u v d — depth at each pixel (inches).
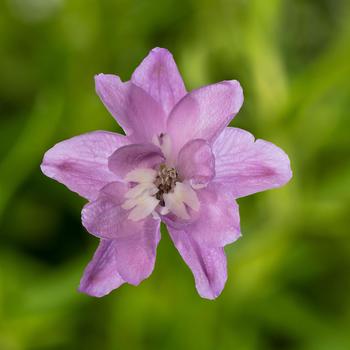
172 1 12.5
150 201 9.2
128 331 11.9
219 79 12.3
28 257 12.5
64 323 12.1
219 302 12.0
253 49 12.3
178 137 9.2
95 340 12.2
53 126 12.4
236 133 9.1
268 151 9.0
